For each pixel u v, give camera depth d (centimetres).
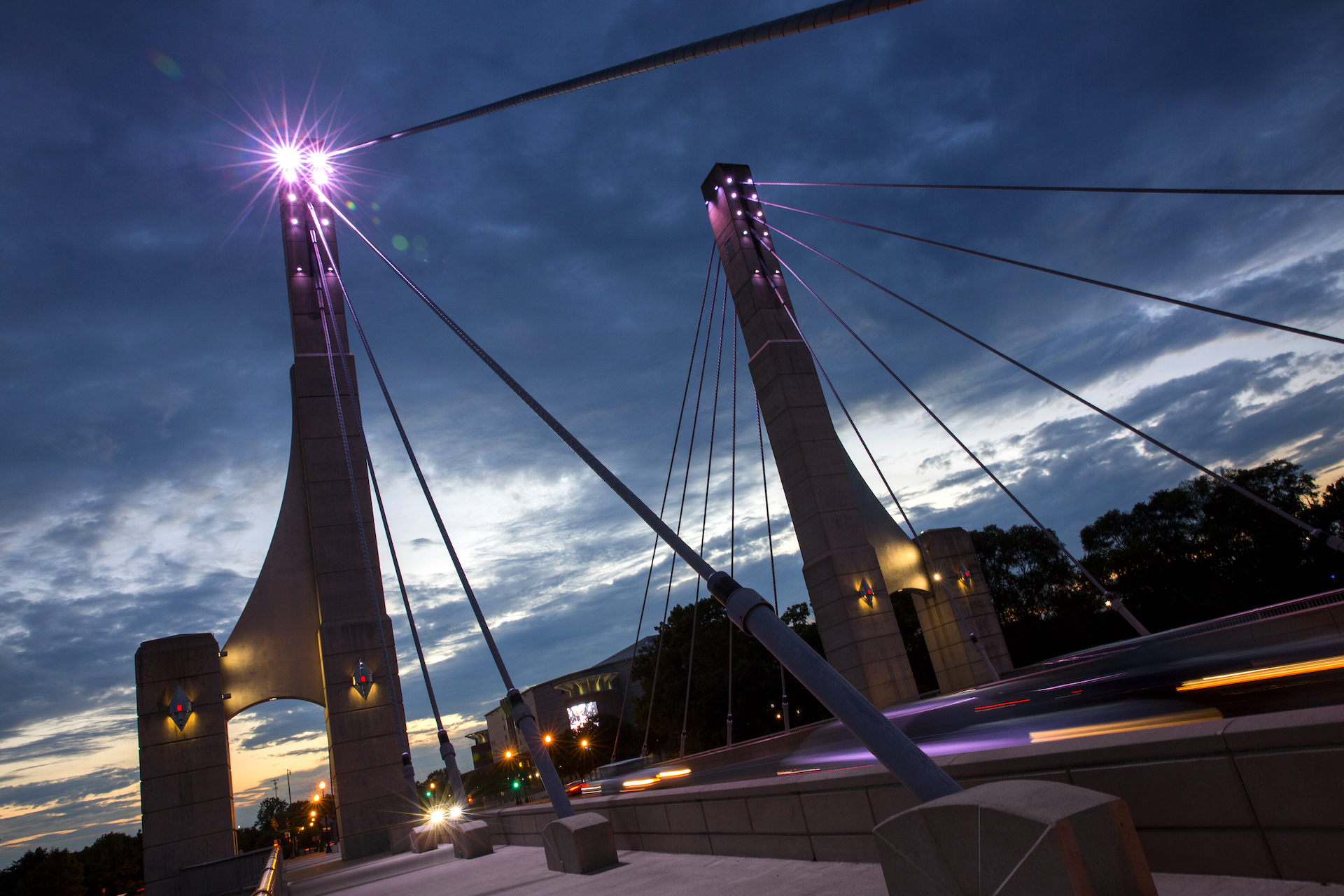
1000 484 4084
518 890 1083
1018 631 6888
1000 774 587
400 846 3275
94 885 13000
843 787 750
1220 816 468
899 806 686
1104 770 527
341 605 3719
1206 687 1499
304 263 4216
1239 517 5725
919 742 1945
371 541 3856
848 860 757
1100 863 404
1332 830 417
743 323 4781
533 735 1366
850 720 582
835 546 4153
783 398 4428
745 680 5959
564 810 1284
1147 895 413
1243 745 454
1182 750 483
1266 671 1499
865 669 3922
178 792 3291
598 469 1028
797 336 4641
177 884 3159
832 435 4425
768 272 4803
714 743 5991
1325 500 5441
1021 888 424
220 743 3406
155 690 3400
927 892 494
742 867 868
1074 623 6619
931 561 4853
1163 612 6147
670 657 6431
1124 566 6209
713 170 5081
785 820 844
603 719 9806
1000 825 435
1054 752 550
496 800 10544
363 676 3619
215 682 3497
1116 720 1334
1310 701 1036
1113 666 2523
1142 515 6444
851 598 4047
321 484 3872
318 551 3772
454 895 1180
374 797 3478
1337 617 2069
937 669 4841
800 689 6041
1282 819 439
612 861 1128
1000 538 7062
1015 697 2572
